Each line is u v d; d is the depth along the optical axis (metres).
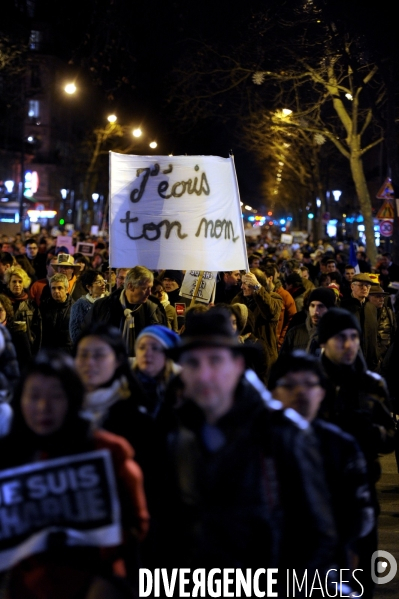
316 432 4.10
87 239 38.03
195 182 9.23
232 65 28.09
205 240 9.22
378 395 5.17
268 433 3.48
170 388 4.42
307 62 27.88
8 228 52.91
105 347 4.55
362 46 24.97
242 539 3.50
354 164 31.84
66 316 10.92
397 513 8.34
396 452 7.89
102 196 90.12
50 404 3.57
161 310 8.73
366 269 26.19
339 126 39.03
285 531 3.58
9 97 54.50
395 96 25.36
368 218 32.25
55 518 3.50
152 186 9.26
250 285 10.84
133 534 3.72
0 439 3.67
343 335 5.14
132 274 8.39
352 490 4.04
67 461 3.54
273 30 26.97
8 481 3.51
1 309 9.82
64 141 87.19
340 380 5.17
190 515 3.61
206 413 3.55
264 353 10.85
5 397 5.05
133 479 3.69
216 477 3.49
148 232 9.23
